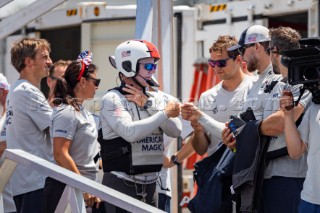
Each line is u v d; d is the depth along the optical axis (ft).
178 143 57.67
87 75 45.83
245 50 45.75
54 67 52.80
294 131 40.52
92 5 84.53
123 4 89.04
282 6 74.84
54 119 45.14
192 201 45.32
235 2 77.51
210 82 78.02
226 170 44.42
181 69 79.41
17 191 47.83
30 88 47.93
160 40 48.91
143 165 44.11
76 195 37.11
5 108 54.34
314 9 72.74
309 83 39.09
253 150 42.16
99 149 47.62
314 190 40.04
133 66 44.55
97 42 84.23
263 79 45.06
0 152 51.85
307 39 39.09
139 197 44.47
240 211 43.62
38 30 88.48
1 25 50.39
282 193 42.70
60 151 44.65
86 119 45.98
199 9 79.41
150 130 43.06
